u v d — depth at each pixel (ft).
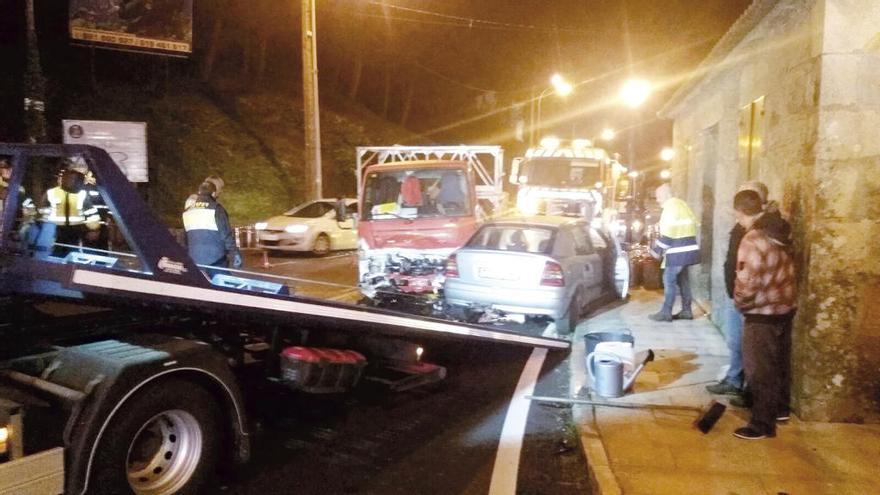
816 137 19.01
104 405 13.05
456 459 18.22
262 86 128.57
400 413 21.91
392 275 36.29
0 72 93.04
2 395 12.92
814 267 19.27
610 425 19.90
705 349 28.78
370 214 38.09
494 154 50.34
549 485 16.79
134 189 14.80
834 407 19.60
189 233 27.12
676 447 18.25
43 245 17.02
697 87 36.60
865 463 17.16
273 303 17.17
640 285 46.42
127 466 13.62
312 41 73.46
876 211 18.90
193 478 14.90
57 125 85.81
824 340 19.40
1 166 16.88
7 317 14.71
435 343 23.71
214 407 15.31
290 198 96.32
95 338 15.81
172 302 14.97
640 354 24.86
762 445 18.26
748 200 19.03
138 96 102.17
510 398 23.57
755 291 18.28
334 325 19.12
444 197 38.19
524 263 31.01
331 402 22.85
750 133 27.84
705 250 40.50
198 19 122.01
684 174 47.85
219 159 97.30
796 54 20.97
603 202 55.21
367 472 17.26
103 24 57.26
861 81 18.62
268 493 15.92
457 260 32.22
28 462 12.24
